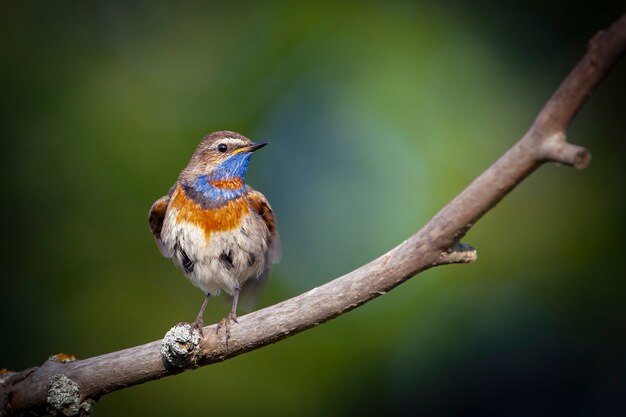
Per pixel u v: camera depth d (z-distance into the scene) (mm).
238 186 9680
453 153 12391
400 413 11750
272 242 10109
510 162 5820
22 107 12180
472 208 6133
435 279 12047
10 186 11891
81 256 11828
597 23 13531
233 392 11648
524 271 12266
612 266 12242
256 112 12547
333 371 11711
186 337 7477
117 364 7707
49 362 7969
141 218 11898
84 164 12047
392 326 11883
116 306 11719
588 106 13484
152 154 12086
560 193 12570
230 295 10078
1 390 7848
